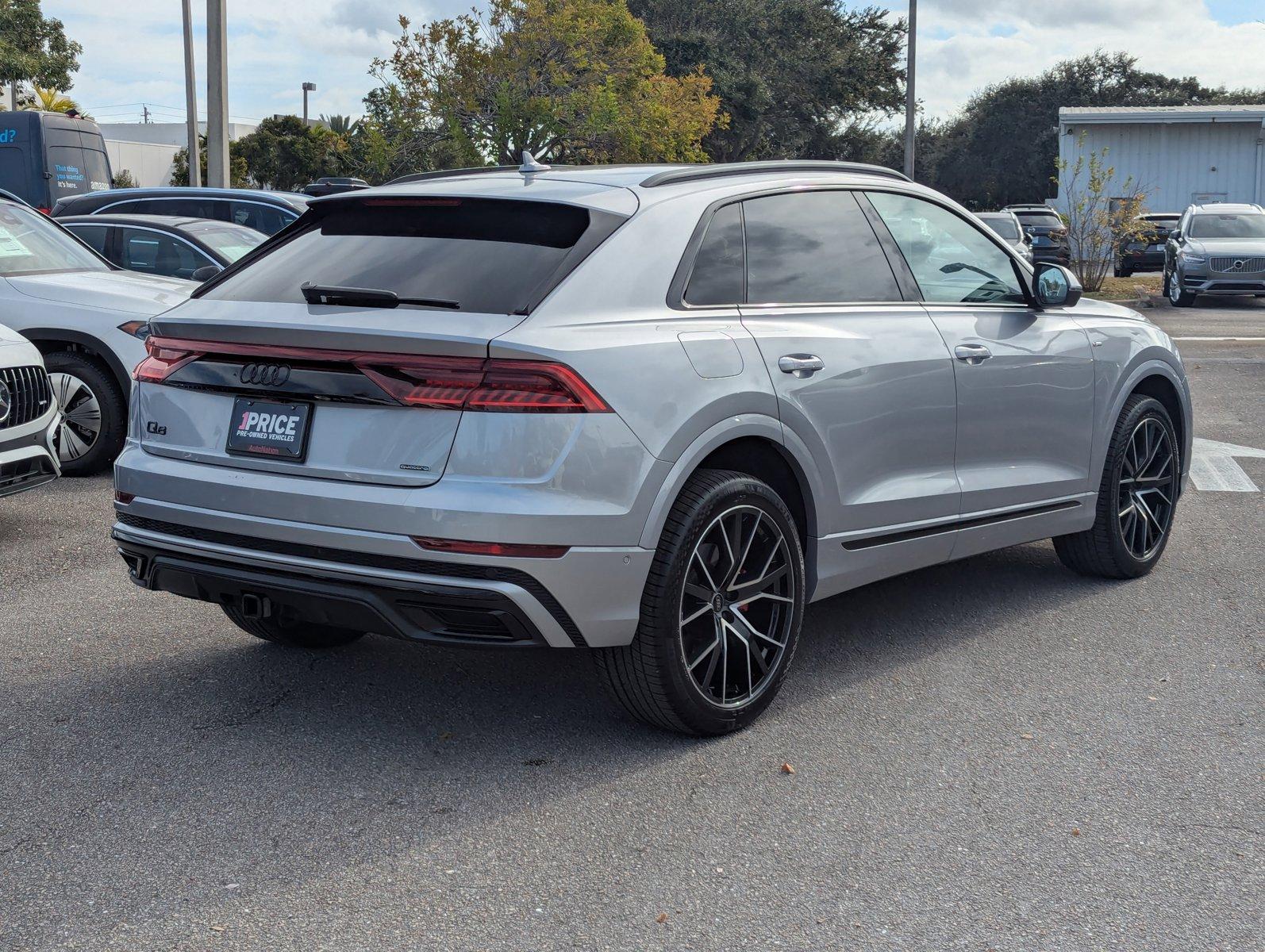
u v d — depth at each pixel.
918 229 4.95
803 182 4.54
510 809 3.50
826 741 3.99
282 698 4.34
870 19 58.84
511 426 3.42
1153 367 5.89
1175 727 4.11
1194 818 3.45
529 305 3.59
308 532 3.60
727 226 4.19
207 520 3.80
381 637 5.03
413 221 4.08
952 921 2.91
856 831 3.37
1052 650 4.89
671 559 3.70
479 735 4.03
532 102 31.89
